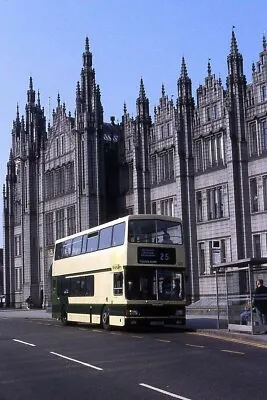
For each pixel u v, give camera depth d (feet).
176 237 102.17
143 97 200.03
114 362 59.88
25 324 137.18
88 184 213.05
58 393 43.83
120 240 100.68
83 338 89.76
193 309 149.59
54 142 242.78
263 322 82.07
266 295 82.99
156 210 192.75
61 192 235.81
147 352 67.67
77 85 220.23
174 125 185.16
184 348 70.38
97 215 212.43
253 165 159.12
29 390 45.55
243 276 117.60
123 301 97.09
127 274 97.35
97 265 109.70
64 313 127.95
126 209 209.77
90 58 221.66
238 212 159.74
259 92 158.30
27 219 254.88
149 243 99.50
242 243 158.71
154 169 195.42
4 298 283.59
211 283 169.89
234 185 160.66
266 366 53.88
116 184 218.59
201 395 40.83
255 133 159.94
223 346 71.46
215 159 172.04
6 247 285.43
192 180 178.91
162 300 98.17
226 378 47.70
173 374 50.62
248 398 39.40
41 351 72.69
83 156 216.33
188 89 182.60
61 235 234.17
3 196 289.94
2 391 45.37
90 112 216.95
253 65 160.86
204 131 175.63
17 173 284.00
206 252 172.55
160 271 99.35
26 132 261.44
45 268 244.22
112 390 44.09
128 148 211.00
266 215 154.51
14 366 59.72
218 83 171.42
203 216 174.50
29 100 261.85
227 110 163.63
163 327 110.01
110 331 103.24
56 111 241.96
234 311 87.61
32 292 249.96
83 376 51.34
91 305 111.34
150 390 43.42
